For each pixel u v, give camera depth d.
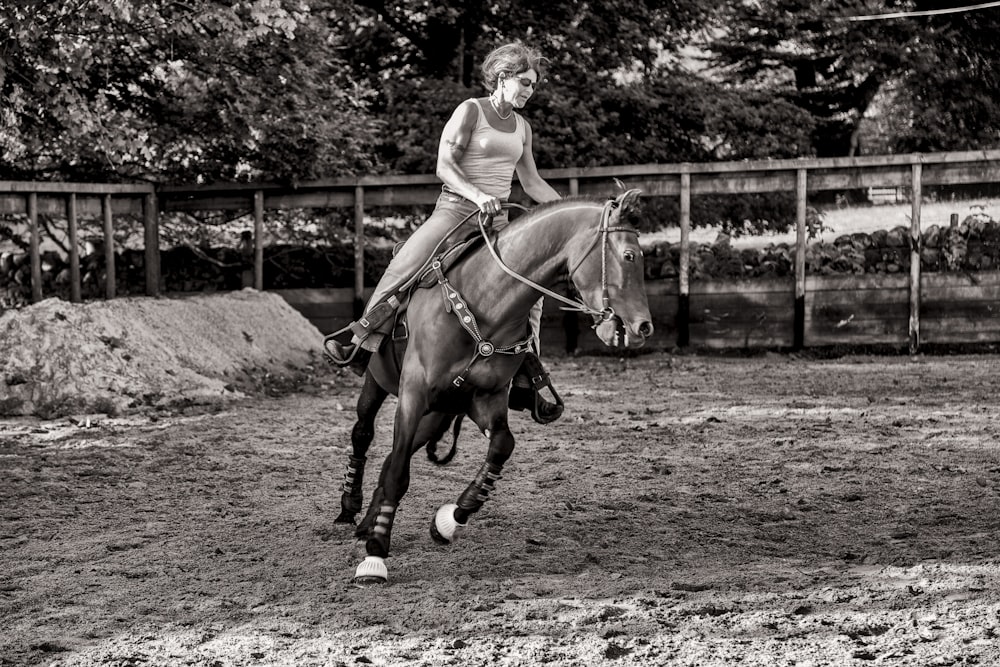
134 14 14.97
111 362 12.27
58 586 6.03
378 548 6.03
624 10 21.72
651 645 5.00
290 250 19.17
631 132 22.56
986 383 13.80
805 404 12.35
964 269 17.92
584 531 7.16
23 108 15.66
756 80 34.31
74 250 15.58
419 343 6.04
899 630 5.17
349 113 19.06
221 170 18.52
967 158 17.34
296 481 8.77
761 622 5.30
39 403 11.55
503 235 5.97
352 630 5.26
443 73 22.95
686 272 17.83
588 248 5.63
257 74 17.52
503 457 6.11
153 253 18.05
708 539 6.97
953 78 33.12
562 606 5.55
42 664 4.85
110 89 17.56
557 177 18.05
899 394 13.05
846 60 32.41
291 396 13.26
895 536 6.99
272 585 6.02
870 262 18.28
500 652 4.93
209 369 13.50
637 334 5.48
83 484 8.57
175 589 5.97
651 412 11.97
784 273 18.55
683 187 17.80
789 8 31.73
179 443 10.15
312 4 18.02
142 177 18.33
